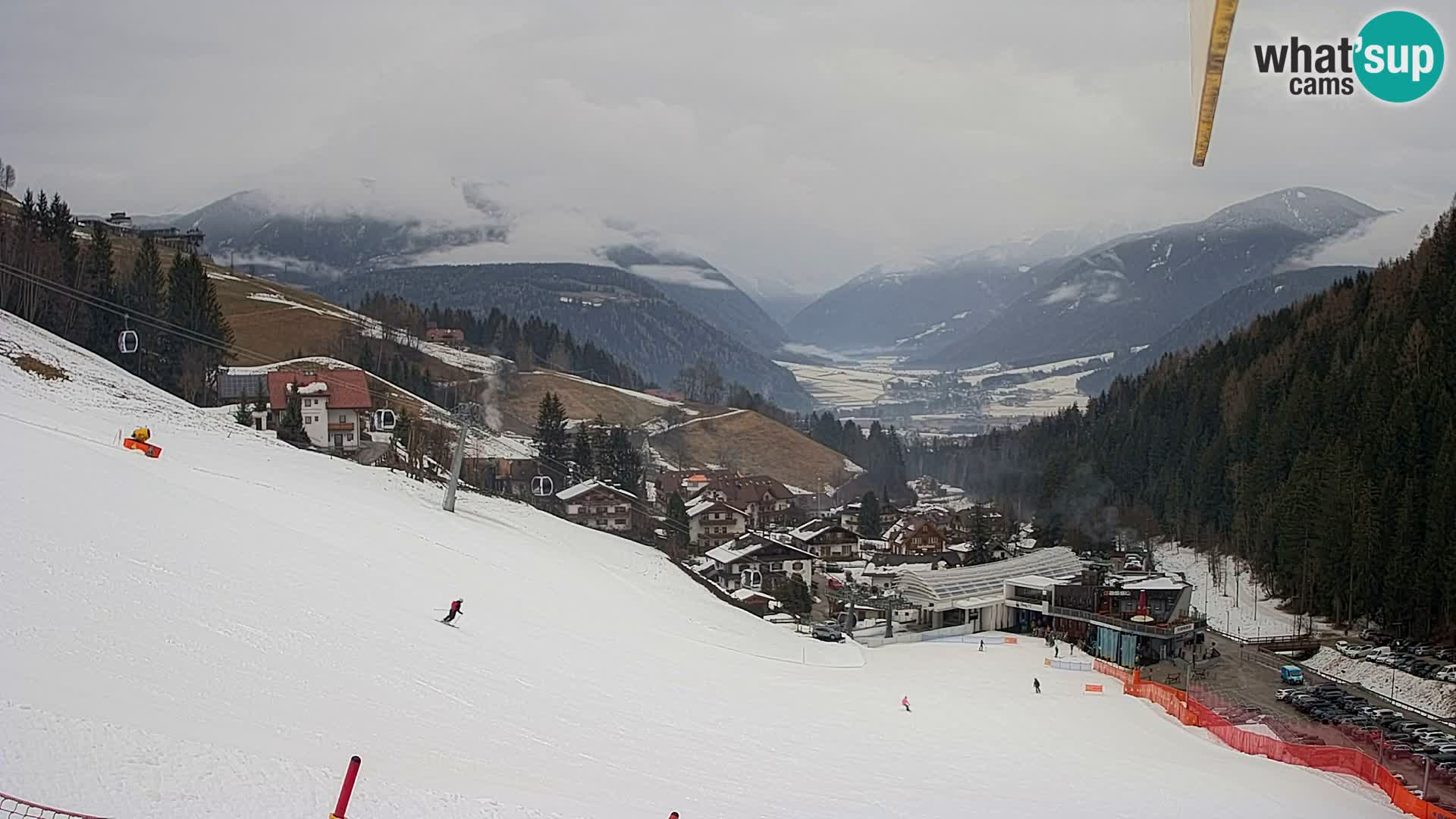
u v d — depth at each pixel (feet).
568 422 612.29
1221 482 375.04
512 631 137.69
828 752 116.98
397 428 348.59
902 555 417.69
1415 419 281.33
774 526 461.37
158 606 93.30
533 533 246.06
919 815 92.63
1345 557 265.34
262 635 95.96
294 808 55.11
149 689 70.38
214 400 363.76
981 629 291.38
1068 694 196.65
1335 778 145.07
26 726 55.83
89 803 49.55
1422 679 211.20
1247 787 129.18
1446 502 241.55
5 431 147.43
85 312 332.80
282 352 580.30
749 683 153.79
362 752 70.69
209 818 51.42
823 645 220.84
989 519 446.60
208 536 127.34
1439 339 308.60
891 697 169.78
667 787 84.33
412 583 144.25
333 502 190.29
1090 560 357.61
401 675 98.84
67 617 81.71
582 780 79.71
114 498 128.88
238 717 70.49
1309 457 303.48
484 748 82.53
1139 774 130.21
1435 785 146.30
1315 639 257.75
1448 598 230.89
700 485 497.87
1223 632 279.90
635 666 142.51
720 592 275.80
